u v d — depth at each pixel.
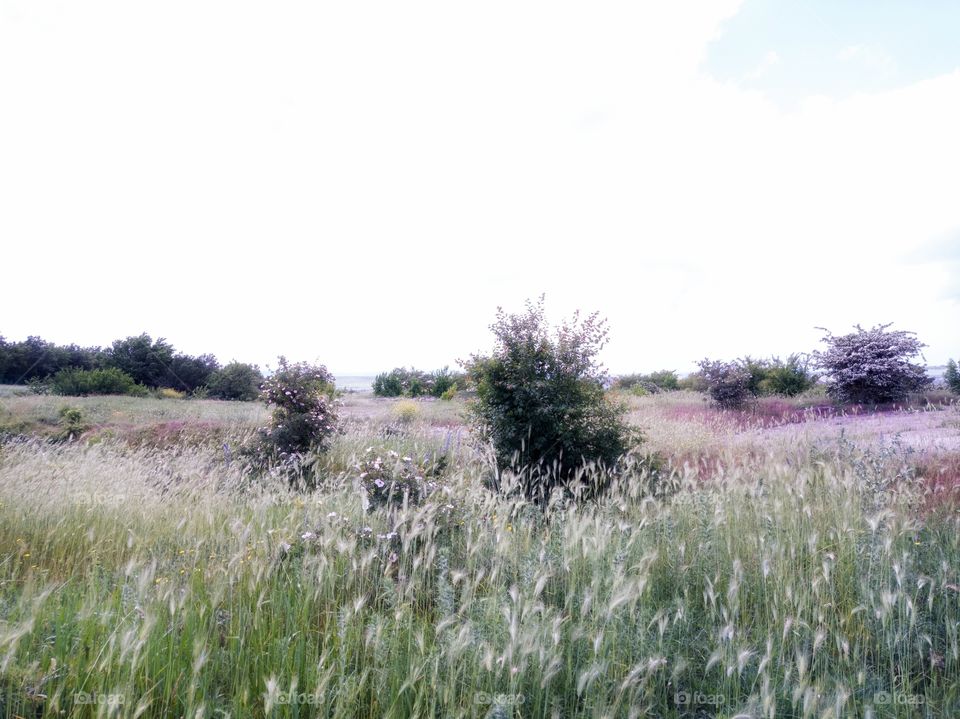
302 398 11.43
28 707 2.83
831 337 22.06
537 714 3.07
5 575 4.65
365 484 6.38
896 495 6.09
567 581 4.55
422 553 4.65
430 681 3.12
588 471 8.77
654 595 4.67
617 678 3.33
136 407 20.94
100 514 6.48
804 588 4.20
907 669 3.54
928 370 21.88
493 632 3.50
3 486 7.47
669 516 5.92
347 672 3.39
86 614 3.35
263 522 5.50
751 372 26.72
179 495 7.92
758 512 5.66
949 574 4.52
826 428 12.86
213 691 3.11
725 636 3.35
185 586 3.86
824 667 3.58
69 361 32.94
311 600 4.12
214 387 32.44
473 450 9.66
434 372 36.69
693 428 15.02
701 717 3.23
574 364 9.88
